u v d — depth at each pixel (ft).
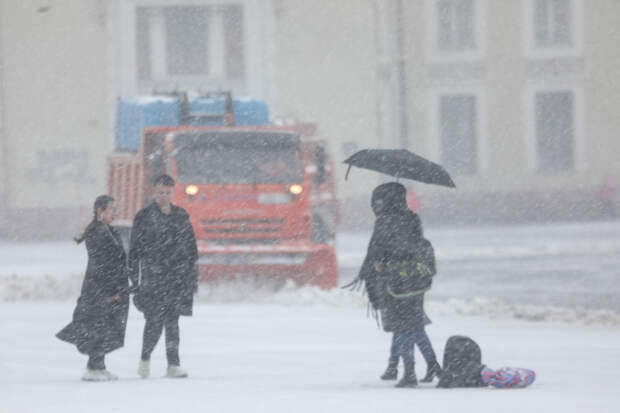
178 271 91.91
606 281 199.41
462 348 82.94
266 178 182.50
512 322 143.74
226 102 207.41
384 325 86.22
